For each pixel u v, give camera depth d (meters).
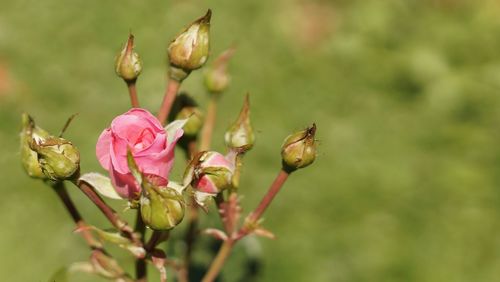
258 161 7.09
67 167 2.09
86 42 8.48
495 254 6.56
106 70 8.09
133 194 2.08
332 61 8.44
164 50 8.43
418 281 6.36
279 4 8.97
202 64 2.34
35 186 6.62
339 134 7.53
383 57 8.46
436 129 7.74
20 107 7.59
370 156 7.34
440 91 8.09
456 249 6.57
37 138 2.34
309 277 6.27
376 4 8.88
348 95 8.05
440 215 6.86
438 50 8.62
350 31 8.76
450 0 9.25
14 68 8.09
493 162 7.37
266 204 2.37
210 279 2.44
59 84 7.88
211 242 3.03
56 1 8.75
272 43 8.55
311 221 6.66
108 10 8.77
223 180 2.10
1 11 8.67
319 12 8.96
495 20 8.98
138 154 1.94
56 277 2.46
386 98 8.09
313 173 7.02
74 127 7.39
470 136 7.66
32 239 6.29
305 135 2.27
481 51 8.66
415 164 7.31
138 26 8.67
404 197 6.96
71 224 6.33
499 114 7.93
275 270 6.27
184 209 1.97
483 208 6.93
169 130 2.00
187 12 8.83
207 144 2.81
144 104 7.59
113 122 1.95
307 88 8.05
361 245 6.52
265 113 7.73
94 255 2.40
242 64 8.21
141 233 2.19
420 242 6.62
